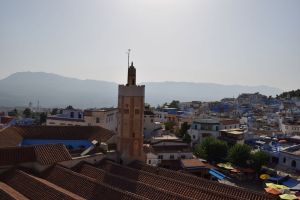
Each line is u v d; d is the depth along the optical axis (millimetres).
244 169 79250
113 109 103188
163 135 106562
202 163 75812
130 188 41156
